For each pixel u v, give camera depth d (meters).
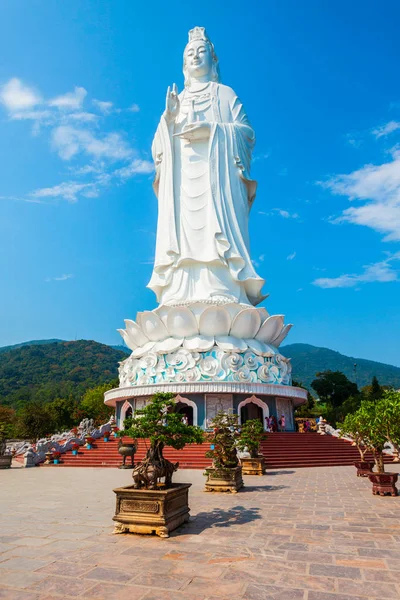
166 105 42.41
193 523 10.30
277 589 6.23
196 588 6.28
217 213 38.91
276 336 38.78
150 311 36.81
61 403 67.25
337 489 16.36
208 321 35.75
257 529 9.69
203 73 46.06
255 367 35.62
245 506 12.62
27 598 5.98
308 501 13.54
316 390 73.38
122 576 6.77
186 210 40.44
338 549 8.13
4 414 57.69
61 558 7.66
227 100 43.91
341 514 11.41
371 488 16.59
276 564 7.29
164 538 8.90
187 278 38.75
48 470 25.92
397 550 8.08
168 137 42.62
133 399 37.00
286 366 38.78
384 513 11.58
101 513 11.86
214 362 34.84
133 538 8.97
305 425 42.16
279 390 35.88
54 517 11.31
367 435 15.69
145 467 9.83
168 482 10.26
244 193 41.62
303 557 7.65
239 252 38.78
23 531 9.70
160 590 6.22
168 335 37.00
